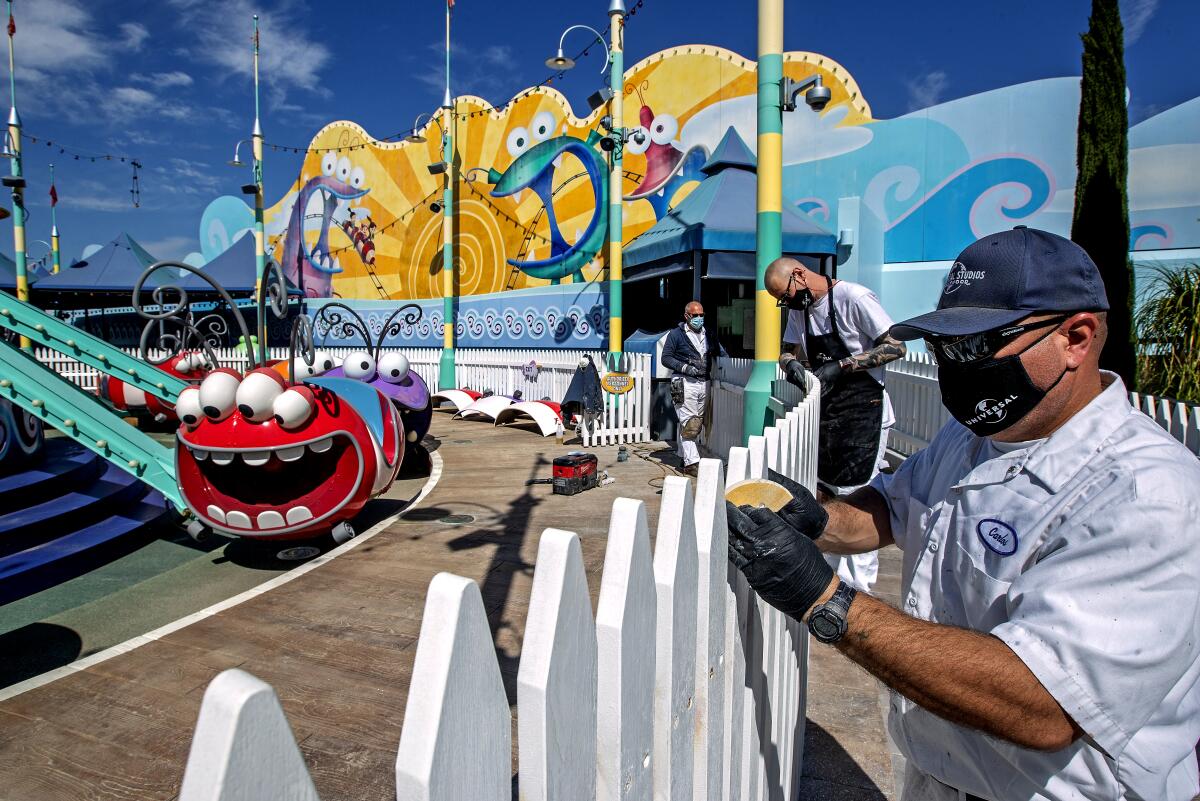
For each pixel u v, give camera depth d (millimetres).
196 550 5480
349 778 2482
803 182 11453
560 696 774
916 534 1438
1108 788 1034
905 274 10758
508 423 11773
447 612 654
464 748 666
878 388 3662
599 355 11328
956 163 10359
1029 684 918
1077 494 1048
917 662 971
